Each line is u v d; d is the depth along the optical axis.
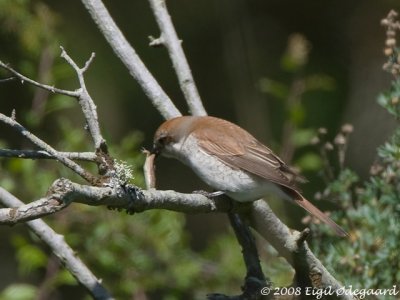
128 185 5.72
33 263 10.45
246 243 7.28
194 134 8.53
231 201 7.29
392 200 7.77
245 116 12.32
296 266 7.00
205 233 14.42
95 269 10.69
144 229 10.73
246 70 12.70
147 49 16.44
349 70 16.50
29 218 5.00
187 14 16.83
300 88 12.36
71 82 14.66
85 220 10.68
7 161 11.09
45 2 15.16
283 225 7.04
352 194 8.62
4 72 12.05
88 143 10.90
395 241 7.61
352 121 15.43
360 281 7.55
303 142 11.45
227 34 12.98
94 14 8.27
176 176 15.48
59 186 5.13
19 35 11.94
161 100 8.54
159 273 10.73
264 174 7.99
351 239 7.82
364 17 17.02
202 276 10.93
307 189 13.14
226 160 8.29
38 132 12.25
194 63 16.66
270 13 17.50
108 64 15.57
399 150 7.76
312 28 17.16
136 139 10.80
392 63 7.80
